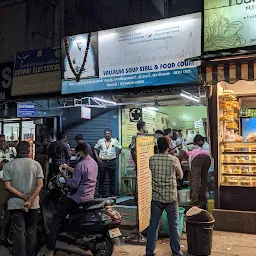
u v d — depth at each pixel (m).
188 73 6.33
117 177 10.12
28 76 8.02
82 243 4.94
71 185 4.97
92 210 4.88
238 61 5.77
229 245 5.54
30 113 9.87
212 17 6.14
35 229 4.84
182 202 7.61
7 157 8.18
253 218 6.22
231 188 6.58
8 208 4.66
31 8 10.95
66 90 7.50
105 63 7.08
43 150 9.11
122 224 6.79
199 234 5.02
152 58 6.64
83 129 10.53
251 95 7.75
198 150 7.54
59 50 7.68
